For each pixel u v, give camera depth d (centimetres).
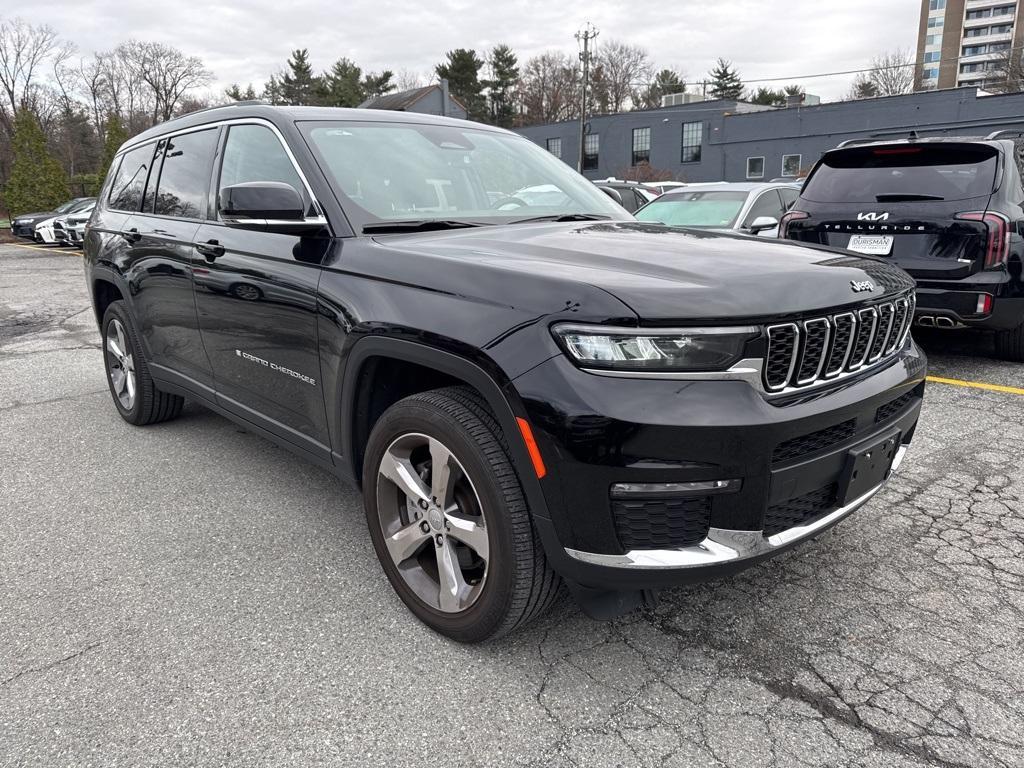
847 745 200
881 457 242
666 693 221
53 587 281
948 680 227
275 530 327
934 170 540
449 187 316
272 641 246
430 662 235
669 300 194
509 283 213
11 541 317
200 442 440
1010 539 314
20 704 216
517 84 8331
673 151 4584
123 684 225
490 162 346
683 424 190
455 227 292
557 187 356
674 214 824
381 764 194
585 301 196
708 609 265
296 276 280
